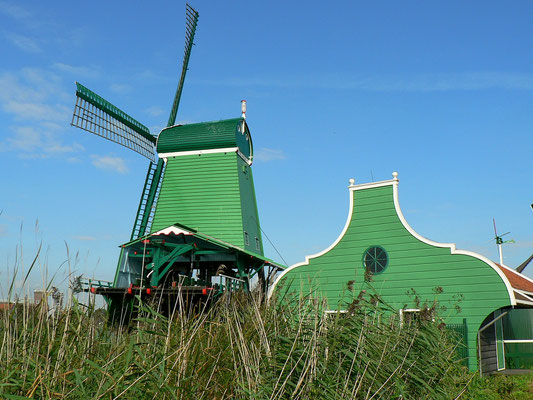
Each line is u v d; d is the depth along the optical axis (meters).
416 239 16.92
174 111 34.44
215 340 5.60
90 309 5.12
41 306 4.69
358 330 6.66
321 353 6.14
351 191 18.34
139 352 4.45
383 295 16.92
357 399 6.32
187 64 35.97
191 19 35.84
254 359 5.71
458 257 16.17
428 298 16.31
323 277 17.98
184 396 4.68
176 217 28.73
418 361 7.37
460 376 10.48
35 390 4.18
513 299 15.17
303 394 5.64
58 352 4.52
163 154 30.62
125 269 23.95
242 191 29.11
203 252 23.67
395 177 17.64
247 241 28.03
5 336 4.42
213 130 29.84
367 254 17.53
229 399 5.40
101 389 4.23
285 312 6.85
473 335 15.41
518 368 19.06
